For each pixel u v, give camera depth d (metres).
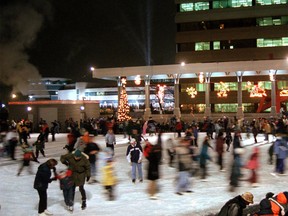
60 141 39.88
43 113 56.88
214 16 81.00
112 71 61.88
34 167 22.98
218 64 58.69
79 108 57.34
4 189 17.17
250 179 17.91
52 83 131.25
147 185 17.72
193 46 82.50
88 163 13.73
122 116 58.16
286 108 71.50
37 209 13.81
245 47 79.88
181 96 82.06
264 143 35.72
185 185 16.19
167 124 52.44
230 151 30.72
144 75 61.06
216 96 79.69
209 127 37.56
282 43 78.19
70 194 13.44
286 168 22.48
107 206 14.19
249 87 67.75
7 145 27.73
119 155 28.30
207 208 13.89
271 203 11.01
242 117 57.03
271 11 78.31
